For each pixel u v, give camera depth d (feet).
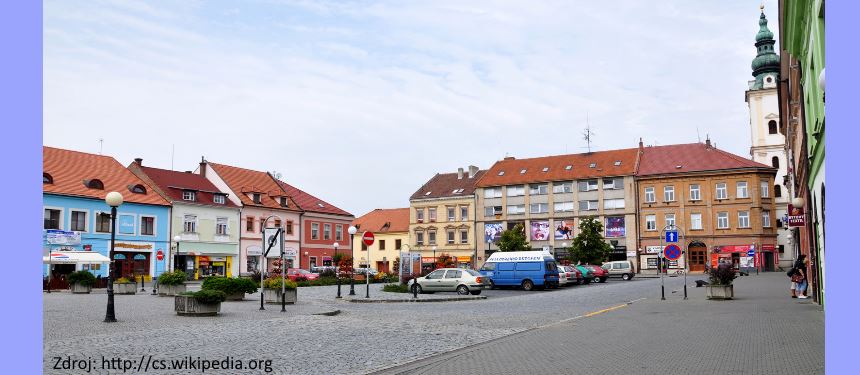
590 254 217.77
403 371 35.29
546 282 134.92
